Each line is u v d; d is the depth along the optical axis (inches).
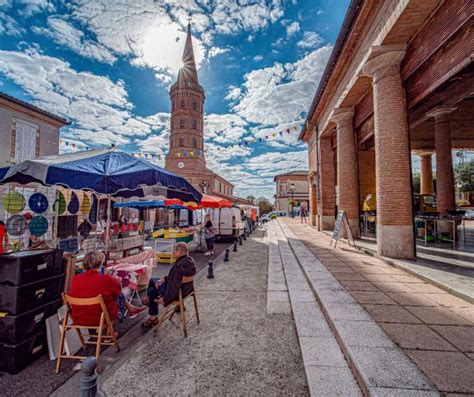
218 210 637.3
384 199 281.4
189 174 1615.4
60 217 373.4
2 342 116.4
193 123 1723.7
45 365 121.6
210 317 174.2
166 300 150.1
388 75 281.3
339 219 397.1
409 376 88.0
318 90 520.4
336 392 91.9
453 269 220.5
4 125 465.4
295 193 2349.9
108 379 109.0
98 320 127.6
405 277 214.2
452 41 210.4
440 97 294.4
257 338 143.5
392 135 277.7
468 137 594.2
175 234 477.4
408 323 128.6
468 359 97.3
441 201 440.1
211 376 109.9
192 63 1787.6
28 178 173.2
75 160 177.0
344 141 460.8
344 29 330.3
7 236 310.0
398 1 232.1
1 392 101.9
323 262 280.7
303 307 176.7
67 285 148.5
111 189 174.9
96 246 248.5
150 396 98.2
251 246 544.1
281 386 102.3
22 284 119.4
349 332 121.3
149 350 132.6
